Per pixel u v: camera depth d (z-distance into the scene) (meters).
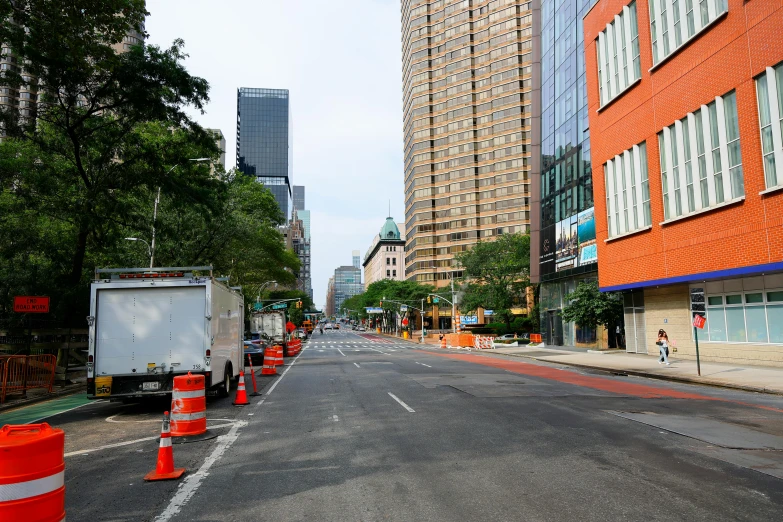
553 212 44.59
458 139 116.56
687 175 23.67
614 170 30.59
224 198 27.00
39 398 15.48
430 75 122.62
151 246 28.94
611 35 30.61
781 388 14.31
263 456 7.59
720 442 7.94
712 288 24.06
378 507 5.32
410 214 130.12
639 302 30.53
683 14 23.70
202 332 12.28
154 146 24.66
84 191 23.11
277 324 38.28
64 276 23.28
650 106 26.38
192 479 6.50
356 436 8.78
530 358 31.61
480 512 5.12
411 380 17.80
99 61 17.05
